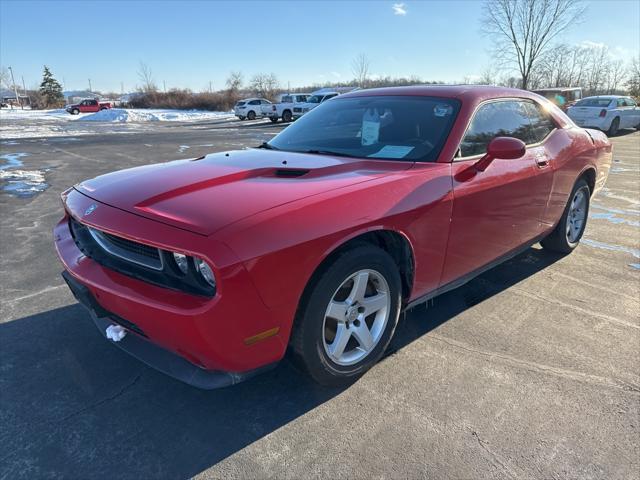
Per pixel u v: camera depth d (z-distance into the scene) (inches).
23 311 132.4
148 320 79.0
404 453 82.4
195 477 77.5
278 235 77.0
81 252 97.3
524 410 93.4
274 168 101.0
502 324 126.6
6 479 76.4
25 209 250.2
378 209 91.1
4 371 104.8
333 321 93.4
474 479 77.2
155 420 90.4
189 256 74.3
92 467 79.4
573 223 177.0
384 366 107.1
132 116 1496.1
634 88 1440.7
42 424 88.7
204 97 2267.5
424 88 133.6
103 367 106.6
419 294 109.3
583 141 166.1
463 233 112.6
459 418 91.0
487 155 112.0
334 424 89.4
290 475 77.9
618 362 110.0
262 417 91.4
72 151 532.7
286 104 1218.6
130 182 97.7
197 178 94.7
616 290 148.4
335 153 120.4
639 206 259.1
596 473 78.7
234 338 76.9
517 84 1546.5
